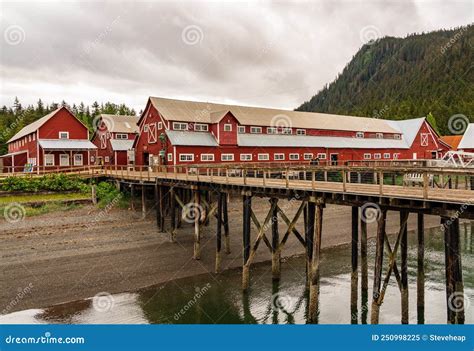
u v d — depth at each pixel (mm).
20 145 46688
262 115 43812
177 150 33688
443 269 19578
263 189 16250
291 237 24641
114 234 23312
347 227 28250
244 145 37750
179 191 27156
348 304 15633
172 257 20578
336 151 45781
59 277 17438
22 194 28406
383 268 20094
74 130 40656
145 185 28609
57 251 20203
